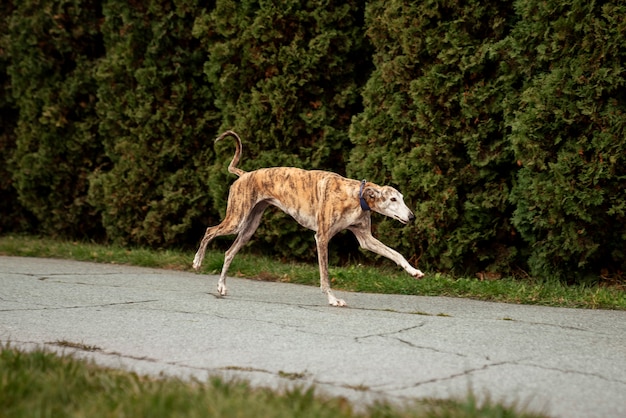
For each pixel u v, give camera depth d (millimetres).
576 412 3801
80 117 11336
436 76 8188
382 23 8570
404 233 8555
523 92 7637
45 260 10062
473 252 8500
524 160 7652
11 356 4344
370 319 6117
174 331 5598
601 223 7457
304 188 7066
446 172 8391
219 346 5121
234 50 9531
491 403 3680
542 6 7457
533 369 4590
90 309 6477
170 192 10266
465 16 8062
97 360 4758
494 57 7957
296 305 6801
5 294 7227
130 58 10336
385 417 3496
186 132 10219
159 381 4098
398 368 4562
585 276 7906
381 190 6805
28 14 11297
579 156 7387
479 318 6242
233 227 7375
